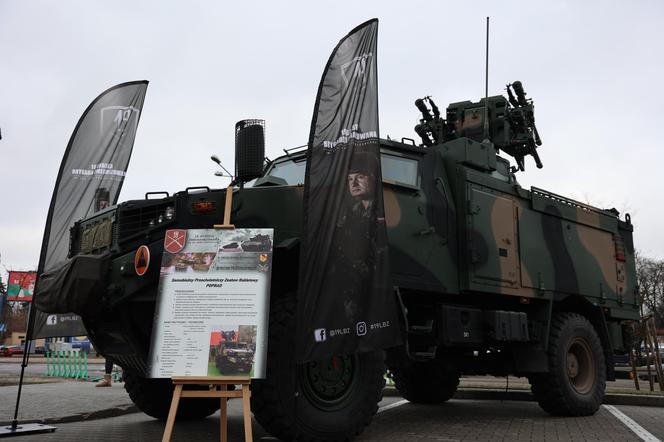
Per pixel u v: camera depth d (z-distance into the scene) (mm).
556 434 5461
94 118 8406
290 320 4473
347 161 4676
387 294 4547
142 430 5570
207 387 5852
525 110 8594
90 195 8125
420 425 6074
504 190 6820
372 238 4578
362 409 4676
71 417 6223
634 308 8773
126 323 4754
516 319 6477
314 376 4570
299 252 4715
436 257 5863
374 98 4887
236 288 3883
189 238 4031
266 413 4309
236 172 4648
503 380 15797
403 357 5500
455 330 5887
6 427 5500
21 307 66625
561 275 7332
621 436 5344
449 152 6516
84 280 4555
